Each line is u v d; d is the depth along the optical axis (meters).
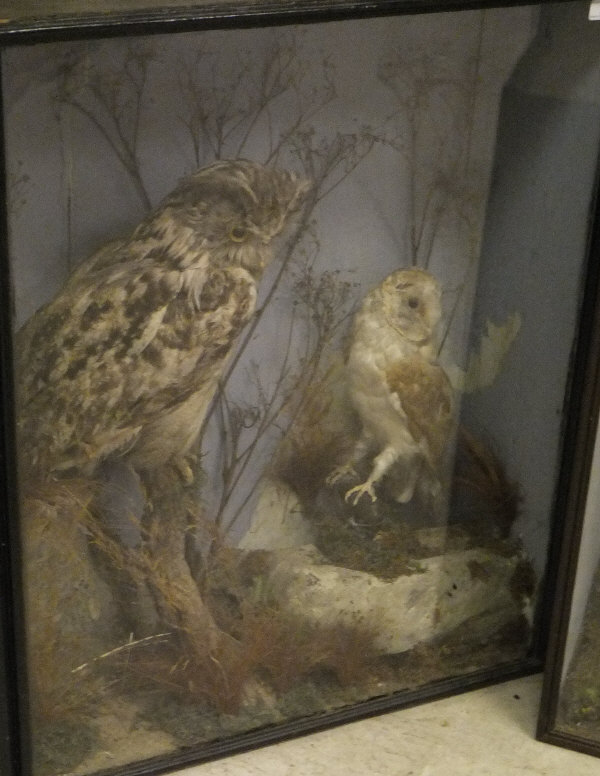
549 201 1.26
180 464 1.18
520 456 1.37
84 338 1.07
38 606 1.14
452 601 1.39
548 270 1.29
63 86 0.98
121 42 0.99
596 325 1.19
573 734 1.33
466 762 1.30
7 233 0.98
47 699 1.18
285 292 1.17
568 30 1.19
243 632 1.28
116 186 1.05
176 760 1.26
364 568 1.33
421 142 1.19
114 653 1.21
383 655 1.37
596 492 1.27
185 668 1.26
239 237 1.12
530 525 1.41
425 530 1.36
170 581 1.22
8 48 0.93
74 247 1.04
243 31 1.05
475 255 1.26
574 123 1.24
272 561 1.28
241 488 1.23
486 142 1.22
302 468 1.26
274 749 1.31
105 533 1.16
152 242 1.08
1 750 1.17
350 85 1.12
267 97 1.09
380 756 1.31
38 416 1.07
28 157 0.99
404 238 1.22
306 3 1.01
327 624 1.32
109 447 1.13
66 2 0.98
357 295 1.22
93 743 1.23
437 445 1.33
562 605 1.27
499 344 1.32
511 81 1.20
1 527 1.07
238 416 1.20
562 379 1.34
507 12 1.15
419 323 1.26
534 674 1.45
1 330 1.00
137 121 1.03
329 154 1.14
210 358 1.15
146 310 1.10
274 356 1.19
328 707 1.35
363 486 1.30
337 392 1.25
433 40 1.14
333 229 1.18
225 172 1.09
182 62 1.03
